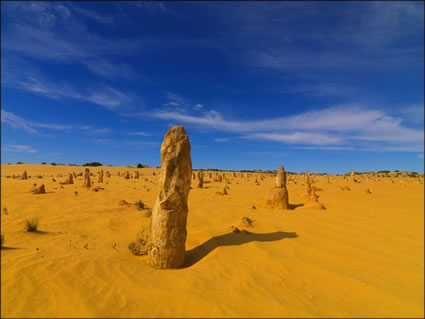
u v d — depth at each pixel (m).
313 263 6.13
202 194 19.77
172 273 5.33
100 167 66.44
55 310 3.92
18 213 11.36
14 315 3.76
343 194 22.33
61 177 39.75
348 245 7.75
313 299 4.54
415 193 25.16
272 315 3.94
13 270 4.91
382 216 12.59
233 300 4.30
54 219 10.09
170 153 5.89
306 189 20.02
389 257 6.93
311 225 10.02
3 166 57.56
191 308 4.06
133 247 6.73
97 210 12.02
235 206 13.74
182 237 5.90
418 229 10.09
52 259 5.56
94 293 4.38
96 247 6.98
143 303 4.18
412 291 5.04
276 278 5.27
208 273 5.31
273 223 10.03
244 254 6.43
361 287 5.02
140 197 17.94
